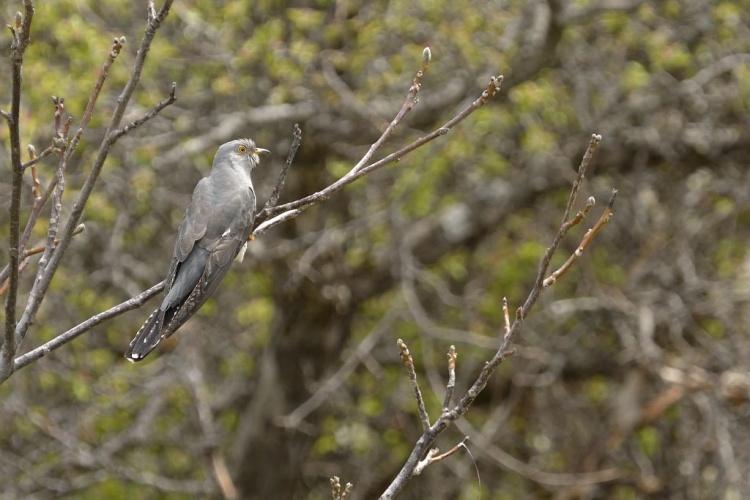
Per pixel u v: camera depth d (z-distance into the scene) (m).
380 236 15.70
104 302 15.28
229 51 14.41
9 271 5.87
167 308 7.33
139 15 15.20
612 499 16.16
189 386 15.10
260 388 16.08
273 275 15.80
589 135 15.97
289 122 14.64
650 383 15.79
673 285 16.02
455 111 15.00
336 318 15.85
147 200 14.52
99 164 5.83
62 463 15.16
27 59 13.48
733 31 15.66
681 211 16.28
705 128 15.99
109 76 13.45
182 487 14.88
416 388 5.97
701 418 15.35
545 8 15.28
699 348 16.16
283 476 16.12
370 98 14.86
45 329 14.87
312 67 14.44
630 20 15.63
